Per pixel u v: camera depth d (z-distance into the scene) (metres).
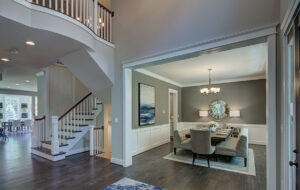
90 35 3.33
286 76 1.88
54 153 4.25
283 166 1.97
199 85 7.52
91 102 5.68
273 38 2.15
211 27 2.66
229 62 4.40
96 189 2.73
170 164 3.94
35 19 2.49
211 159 4.30
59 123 5.21
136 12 3.71
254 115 6.30
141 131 5.10
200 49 2.76
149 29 3.46
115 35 4.08
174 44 3.07
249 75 6.00
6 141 7.06
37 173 3.38
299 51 1.44
